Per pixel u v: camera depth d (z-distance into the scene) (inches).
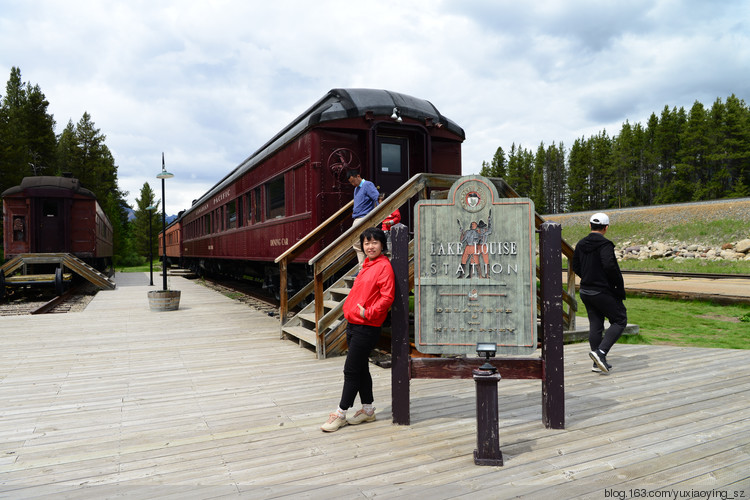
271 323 310.2
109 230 967.6
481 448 100.7
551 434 118.7
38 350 225.1
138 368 190.9
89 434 121.2
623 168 3681.1
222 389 161.6
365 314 120.3
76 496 88.4
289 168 315.6
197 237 772.0
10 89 1871.3
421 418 132.4
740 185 2753.4
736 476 94.5
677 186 3058.6
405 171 296.7
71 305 428.1
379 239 123.1
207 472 98.5
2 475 97.7
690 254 1013.2
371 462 102.9
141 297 495.2
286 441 115.7
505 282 124.0
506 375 124.5
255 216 410.3
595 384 165.5
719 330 288.2
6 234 541.3
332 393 156.9
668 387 160.9
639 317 339.3
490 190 124.3
